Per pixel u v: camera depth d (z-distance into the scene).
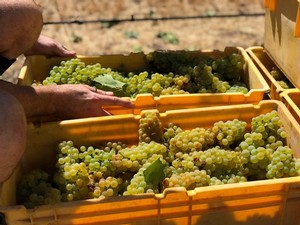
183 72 1.36
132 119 1.17
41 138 1.14
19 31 1.13
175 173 1.09
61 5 2.71
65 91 1.16
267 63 1.50
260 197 1.00
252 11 2.73
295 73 1.25
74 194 1.04
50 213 0.94
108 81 1.32
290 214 1.04
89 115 1.17
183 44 2.40
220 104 1.26
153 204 0.97
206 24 2.58
